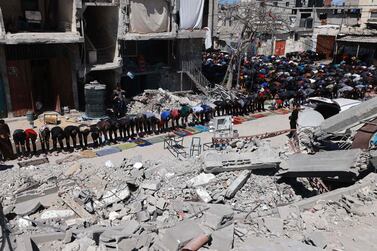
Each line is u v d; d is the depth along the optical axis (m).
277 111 28.78
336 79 34.22
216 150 19.09
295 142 20.50
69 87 26.42
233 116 27.19
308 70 39.41
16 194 14.17
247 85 34.19
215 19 34.53
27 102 25.30
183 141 21.89
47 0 26.44
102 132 21.50
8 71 23.94
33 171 16.50
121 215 13.02
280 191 15.12
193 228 9.53
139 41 31.03
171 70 31.98
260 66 40.94
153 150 20.48
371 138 16.89
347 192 12.55
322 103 23.03
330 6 60.84
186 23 30.38
